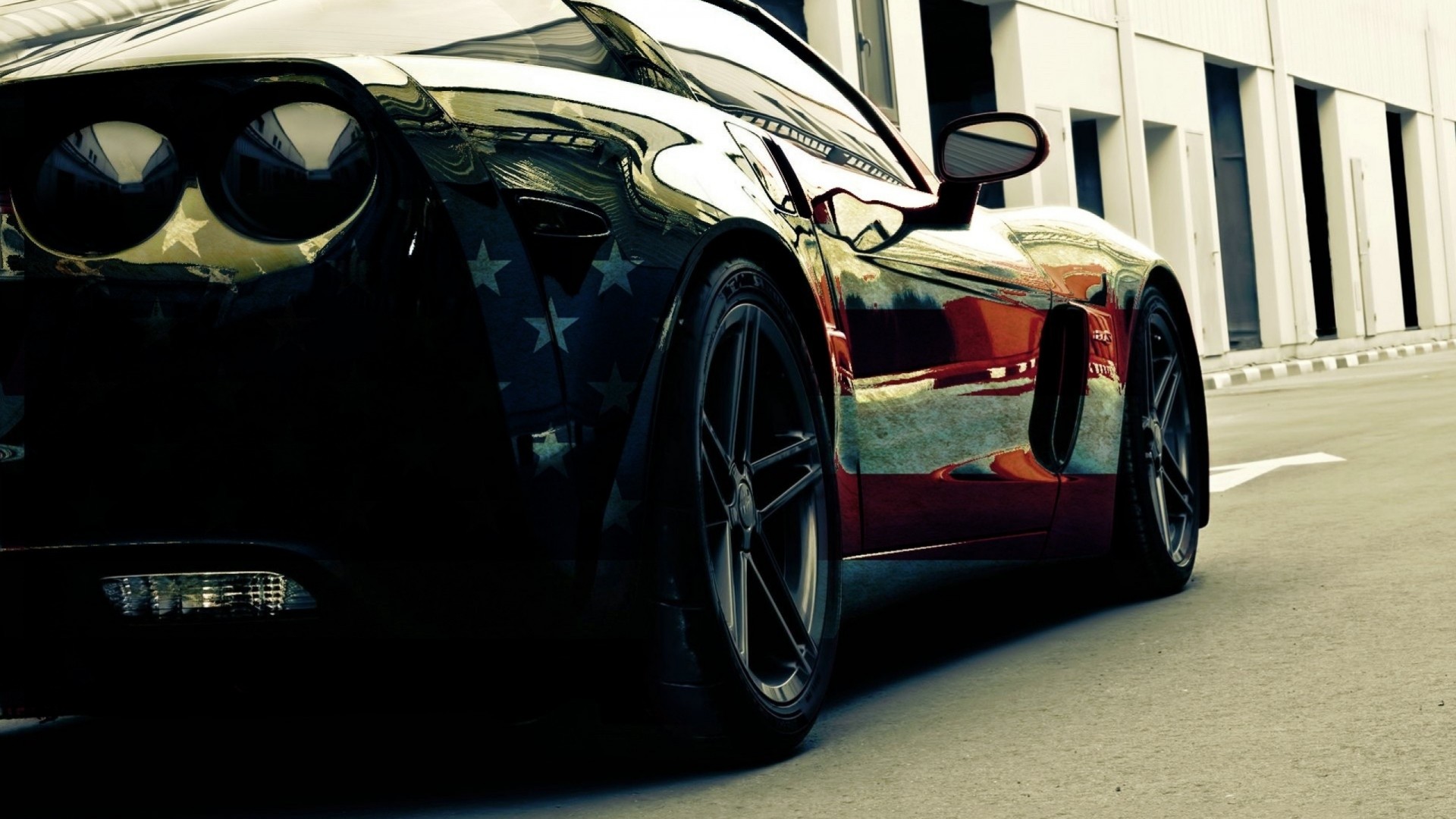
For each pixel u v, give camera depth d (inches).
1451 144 960.3
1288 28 749.9
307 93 73.1
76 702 76.8
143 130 73.5
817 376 93.7
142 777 95.2
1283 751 80.2
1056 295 125.5
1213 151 695.7
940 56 521.0
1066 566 139.0
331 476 71.9
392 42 81.3
